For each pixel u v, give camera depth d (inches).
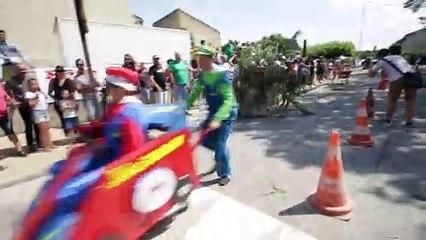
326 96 552.7
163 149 131.5
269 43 402.9
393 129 288.0
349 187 173.0
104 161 125.6
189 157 147.9
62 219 106.3
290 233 134.4
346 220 142.2
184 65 386.3
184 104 169.0
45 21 391.2
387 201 157.2
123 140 122.9
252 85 362.9
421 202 155.3
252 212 152.5
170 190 135.4
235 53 434.9
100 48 406.9
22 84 258.8
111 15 528.1
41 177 207.2
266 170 202.1
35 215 109.9
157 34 484.1
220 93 173.0
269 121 343.0
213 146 183.5
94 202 110.1
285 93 377.1
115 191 114.9
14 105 246.8
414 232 131.6
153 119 136.3
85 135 135.3
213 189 178.4
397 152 225.5
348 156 220.1
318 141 258.5
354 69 1886.1
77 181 111.3
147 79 367.9
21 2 383.6
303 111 382.6
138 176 121.1
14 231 119.5
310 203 156.2
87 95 295.9
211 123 167.0
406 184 174.9
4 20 378.6
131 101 127.0
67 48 377.4
